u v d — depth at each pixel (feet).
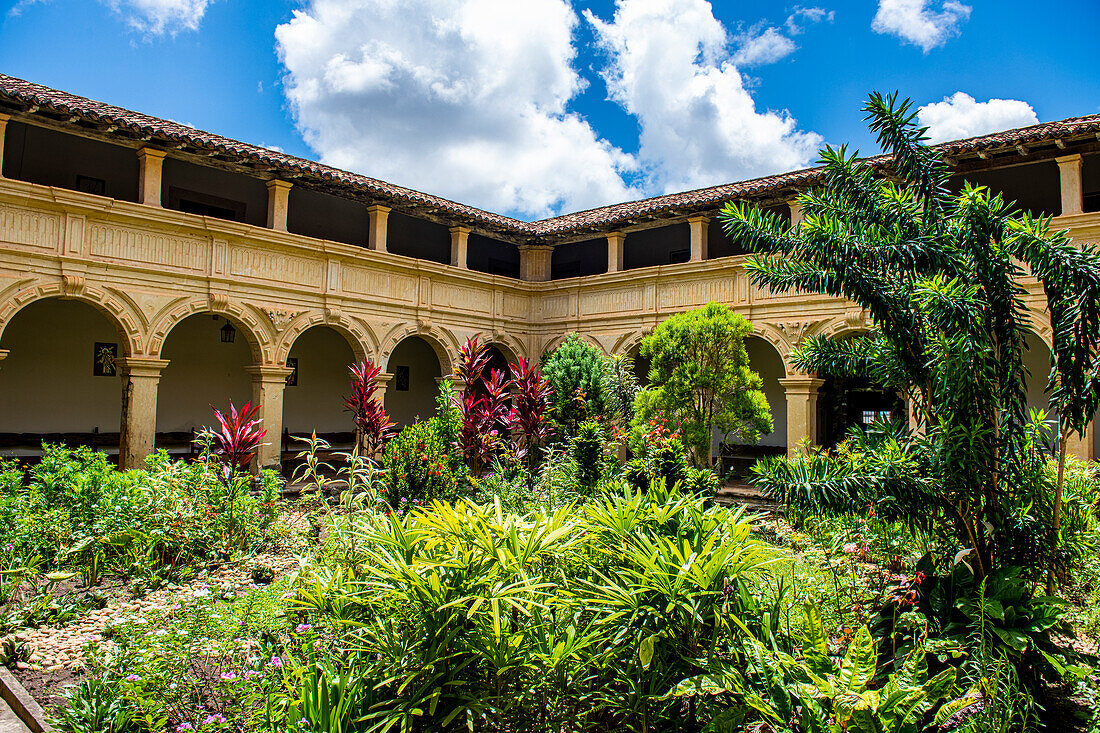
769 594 13.62
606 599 11.01
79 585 20.43
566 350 43.34
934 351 14.03
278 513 27.37
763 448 55.16
